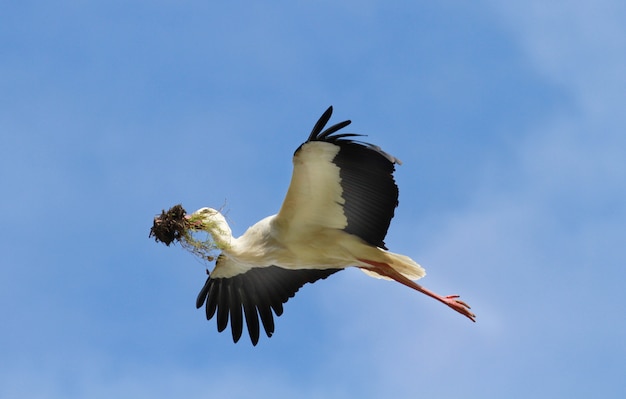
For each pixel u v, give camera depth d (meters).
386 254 15.05
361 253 15.01
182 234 15.48
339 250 15.02
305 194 14.49
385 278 15.88
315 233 14.92
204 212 15.62
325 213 14.69
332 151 13.95
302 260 15.24
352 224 14.72
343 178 14.24
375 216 14.43
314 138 13.80
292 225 14.94
